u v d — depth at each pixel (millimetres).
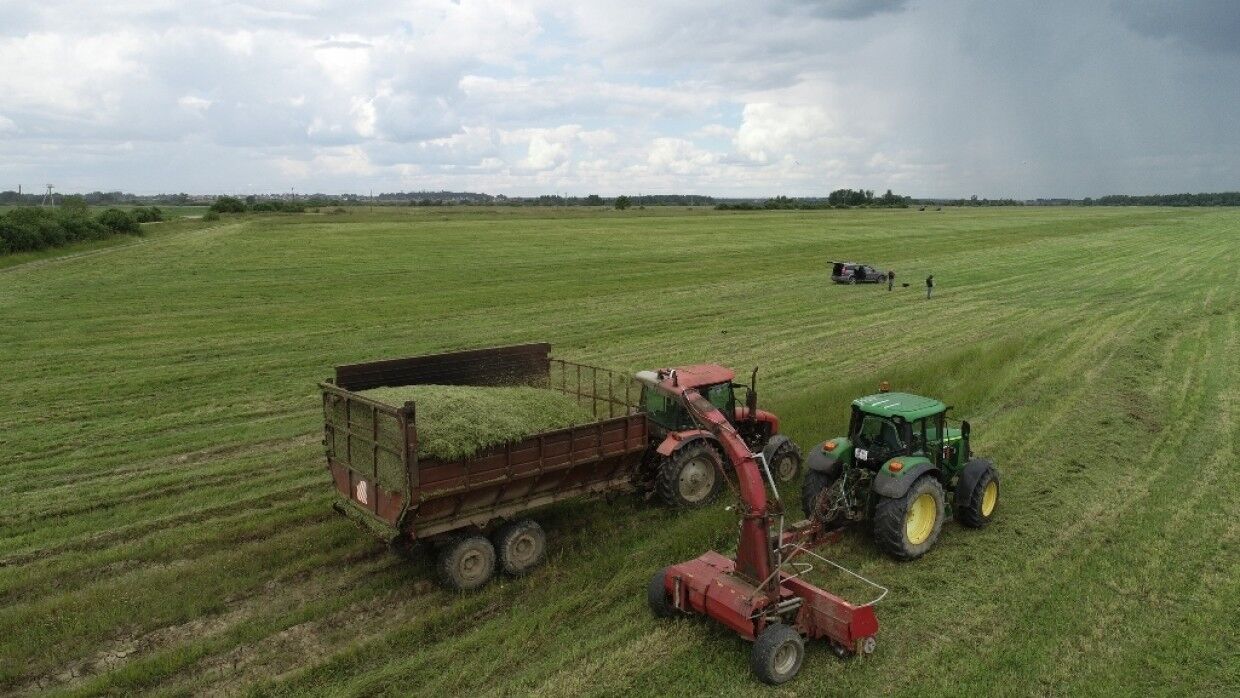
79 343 23500
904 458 9523
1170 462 12727
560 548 9867
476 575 8906
